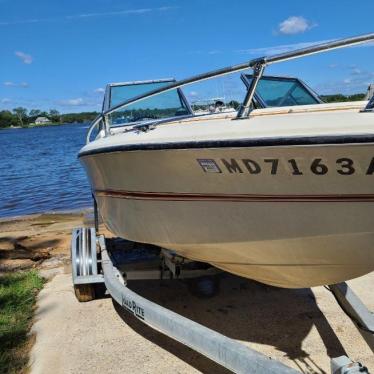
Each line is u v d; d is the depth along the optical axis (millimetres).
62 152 31891
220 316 4168
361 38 2602
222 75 3057
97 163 3631
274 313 4168
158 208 3252
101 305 4379
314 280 3191
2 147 41250
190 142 2754
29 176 18188
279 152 2510
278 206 2729
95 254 4438
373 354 3445
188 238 3244
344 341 3646
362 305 3289
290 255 2961
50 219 9719
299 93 4055
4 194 14023
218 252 3232
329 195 2576
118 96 5367
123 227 3811
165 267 4328
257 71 2805
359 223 2613
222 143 2641
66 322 4066
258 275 3371
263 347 3629
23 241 7289
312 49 2664
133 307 3477
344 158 2404
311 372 3270
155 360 3445
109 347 3639
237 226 2934
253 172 2672
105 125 4340
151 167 3088
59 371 3330
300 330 3848
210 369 3312
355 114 2488
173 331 3070
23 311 4340
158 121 3680
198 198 2988
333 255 2867
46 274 5477
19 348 3670
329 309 4176
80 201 12398
